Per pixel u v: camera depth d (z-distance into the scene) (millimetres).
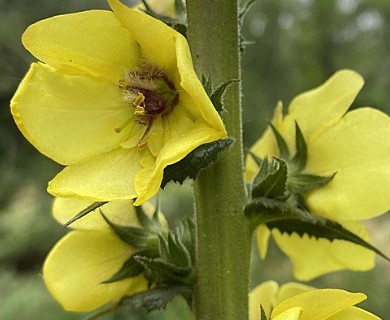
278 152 228
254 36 1100
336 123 223
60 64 197
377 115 221
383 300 795
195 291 211
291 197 219
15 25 778
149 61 198
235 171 209
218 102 189
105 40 195
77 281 220
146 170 194
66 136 199
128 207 220
